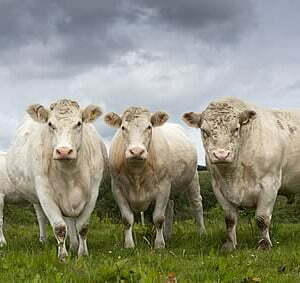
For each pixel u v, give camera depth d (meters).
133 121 7.95
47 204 7.23
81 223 7.39
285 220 11.48
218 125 7.40
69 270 6.01
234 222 7.83
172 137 9.23
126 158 7.80
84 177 7.31
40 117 7.27
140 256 6.80
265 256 6.83
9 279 5.77
